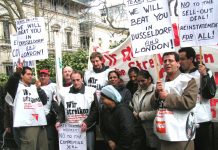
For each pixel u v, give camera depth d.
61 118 3.14
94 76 3.44
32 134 3.27
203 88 2.60
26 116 3.25
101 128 2.78
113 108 2.65
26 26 3.54
